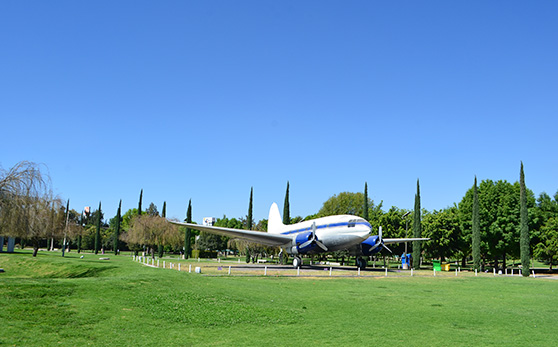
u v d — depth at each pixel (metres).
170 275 19.86
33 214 28.67
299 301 18.17
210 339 11.36
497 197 57.44
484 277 40.03
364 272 40.38
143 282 17.00
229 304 15.70
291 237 47.66
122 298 14.41
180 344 10.77
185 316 13.52
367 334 12.39
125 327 11.80
